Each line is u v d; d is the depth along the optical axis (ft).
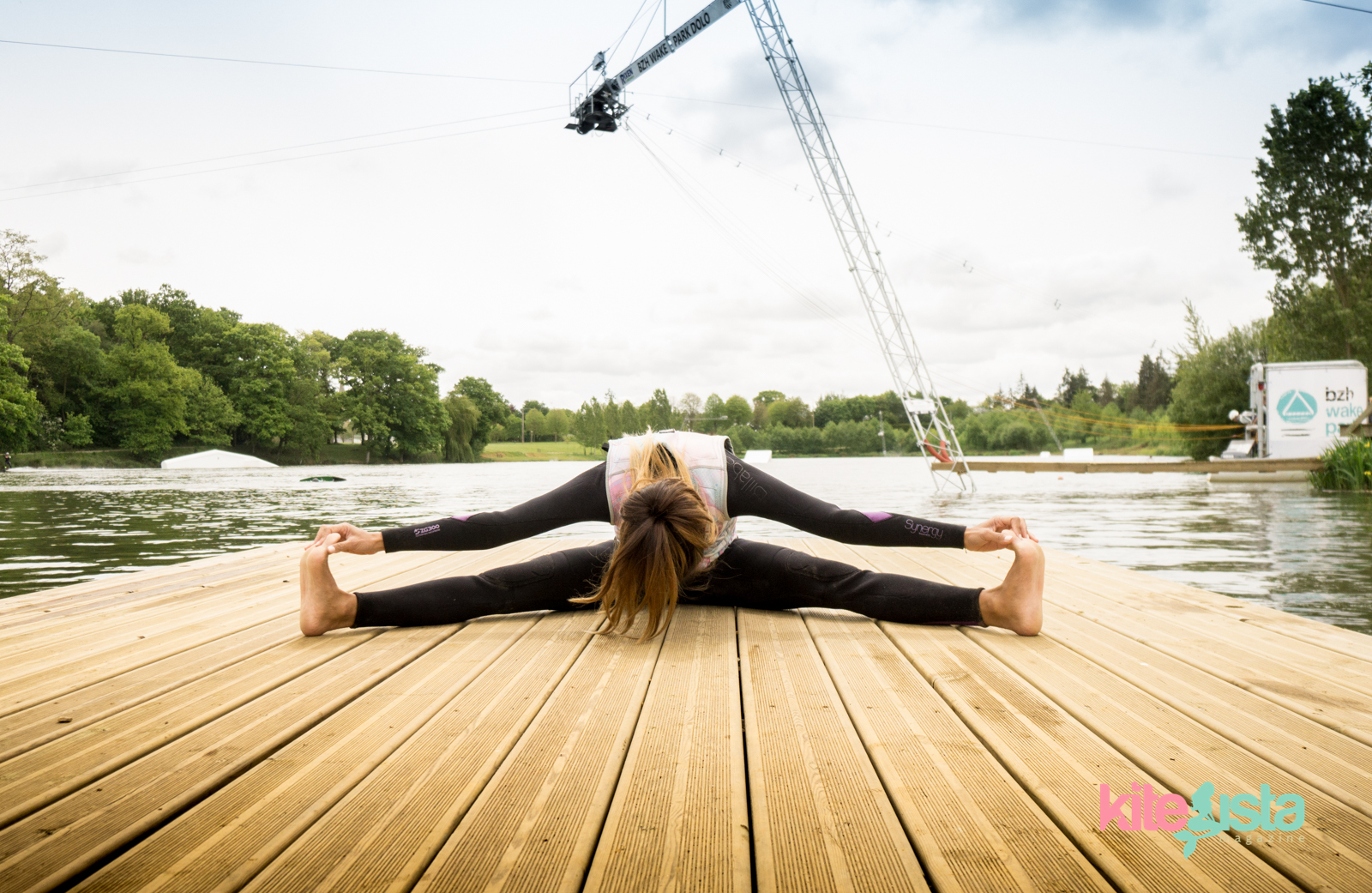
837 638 6.33
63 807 3.26
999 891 2.62
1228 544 19.16
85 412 142.00
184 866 2.82
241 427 168.96
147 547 19.80
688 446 6.60
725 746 3.97
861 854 2.89
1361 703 4.57
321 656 5.80
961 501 39.86
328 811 3.26
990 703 4.60
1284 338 73.10
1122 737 4.04
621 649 6.03
